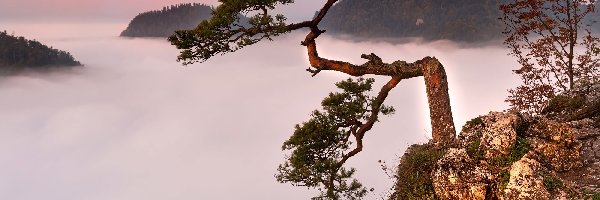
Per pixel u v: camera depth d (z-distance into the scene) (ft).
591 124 38.34
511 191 29.25
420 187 32.71
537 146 32.24
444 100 41.14
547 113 47.21
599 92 44.93
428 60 41.81
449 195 31.30
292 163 41.32
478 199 30.40
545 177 29.09
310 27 42.83
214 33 38.99
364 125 42.34
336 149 42.63
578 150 32.17
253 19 38.81
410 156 35.04
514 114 34.45
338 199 40.68
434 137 41.01
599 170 29.78
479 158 32.14
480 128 34.91
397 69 42.91
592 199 26.99
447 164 32.27
